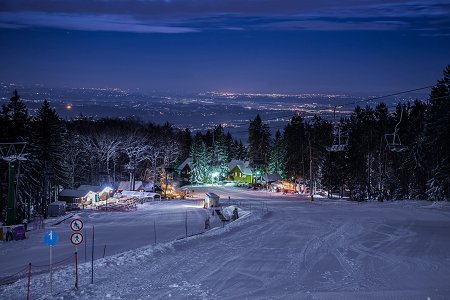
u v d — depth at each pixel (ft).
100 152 328.49
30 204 232.32
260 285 61.98
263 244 97.04
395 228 122.83
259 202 249.34
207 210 220.23
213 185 434.71
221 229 122.52
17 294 58.95
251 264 75.82
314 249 90.79
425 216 153.28
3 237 130.72
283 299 55.26
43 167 225.35
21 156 159.63
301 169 356.38
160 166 384.68
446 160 207.51
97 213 211.20
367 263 77.05
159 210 224.33
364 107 312.91
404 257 82.38
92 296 55.98
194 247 93.40
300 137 353.72
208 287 60.75
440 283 63.00
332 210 180.65
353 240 102.37
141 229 149.48
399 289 59.62
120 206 244.22
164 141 394.11
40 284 63.41
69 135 306.35
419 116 256.52
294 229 121.80
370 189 279.08
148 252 83.25
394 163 279.28
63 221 182.19
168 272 69.51
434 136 211.82
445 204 186.09
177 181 432.25
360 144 296.51
